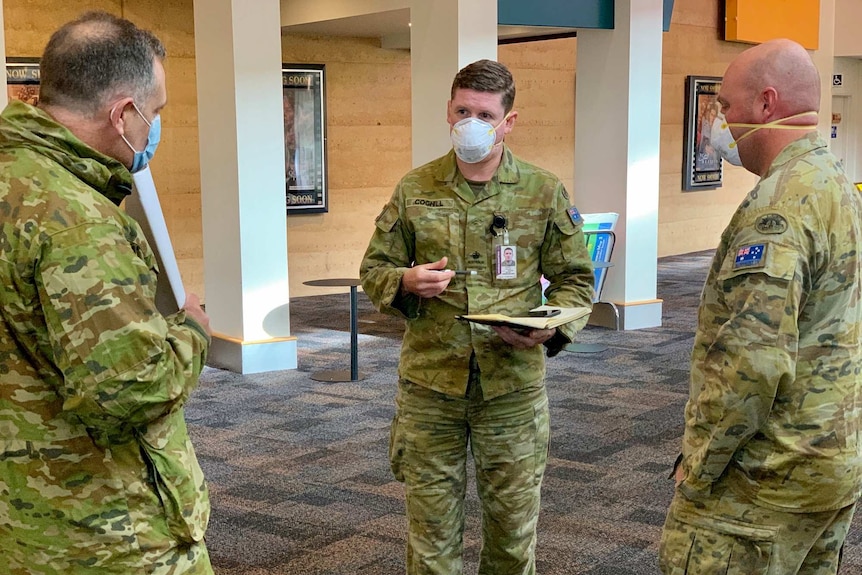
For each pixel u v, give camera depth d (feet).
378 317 29.35
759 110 6.45
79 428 5.49
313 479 14.49
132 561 5.63
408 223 8.70
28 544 5.54
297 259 32.99
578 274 8.74
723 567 6.35
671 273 38.60
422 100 23.63
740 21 43.32
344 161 33.71
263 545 11.90
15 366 5.42
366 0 25.91
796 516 6.22
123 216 5.58
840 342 6.17
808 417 6.13
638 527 12.44
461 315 8.22
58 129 5.40
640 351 23.99
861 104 52.24
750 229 6.12
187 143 29.66
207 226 22.29
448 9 22.71
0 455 5.49
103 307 5.20
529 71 38.19
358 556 11.56
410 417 8.57
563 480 14.32
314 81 32.35
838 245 6.08
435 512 8.55
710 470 6.23
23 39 26.09
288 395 19.79
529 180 8.64
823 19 47.21
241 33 20.77
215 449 16.06
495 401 8.41
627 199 26.61
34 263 5.23
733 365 5.97
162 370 5.37
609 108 26.71
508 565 8.74
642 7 26.17
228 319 22.12
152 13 28.45
